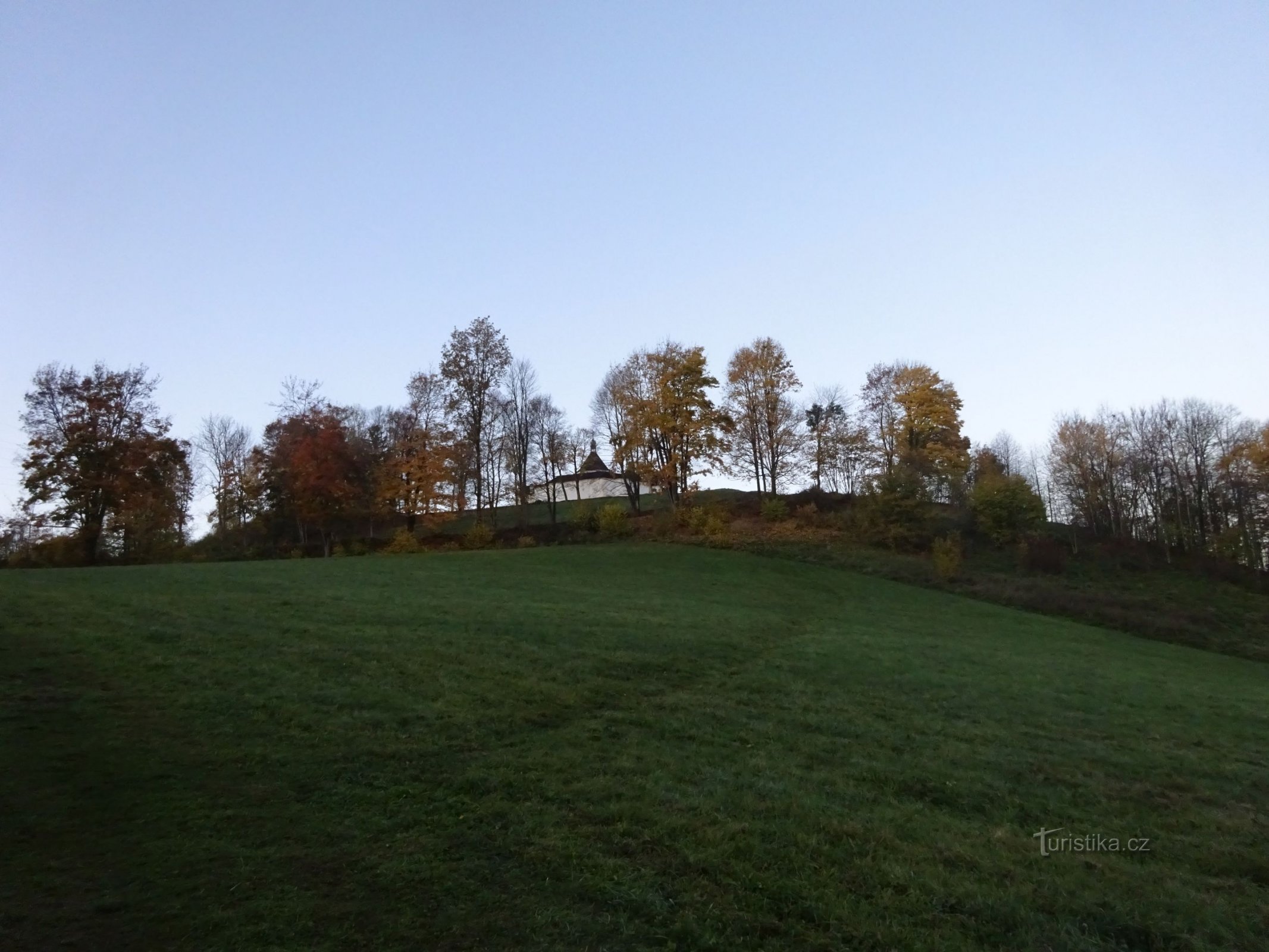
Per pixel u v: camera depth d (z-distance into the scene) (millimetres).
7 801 10195
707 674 21484
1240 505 66812
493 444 73688
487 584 35812
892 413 77562
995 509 60781
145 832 9812
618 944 8328
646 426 65375
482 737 14398
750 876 9961
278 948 7777
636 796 12242
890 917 9383
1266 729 21641
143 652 17688
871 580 48750
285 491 64688
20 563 53094
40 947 7500
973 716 19688
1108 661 31062
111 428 55938
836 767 14805
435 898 8891
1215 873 11703
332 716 14531
